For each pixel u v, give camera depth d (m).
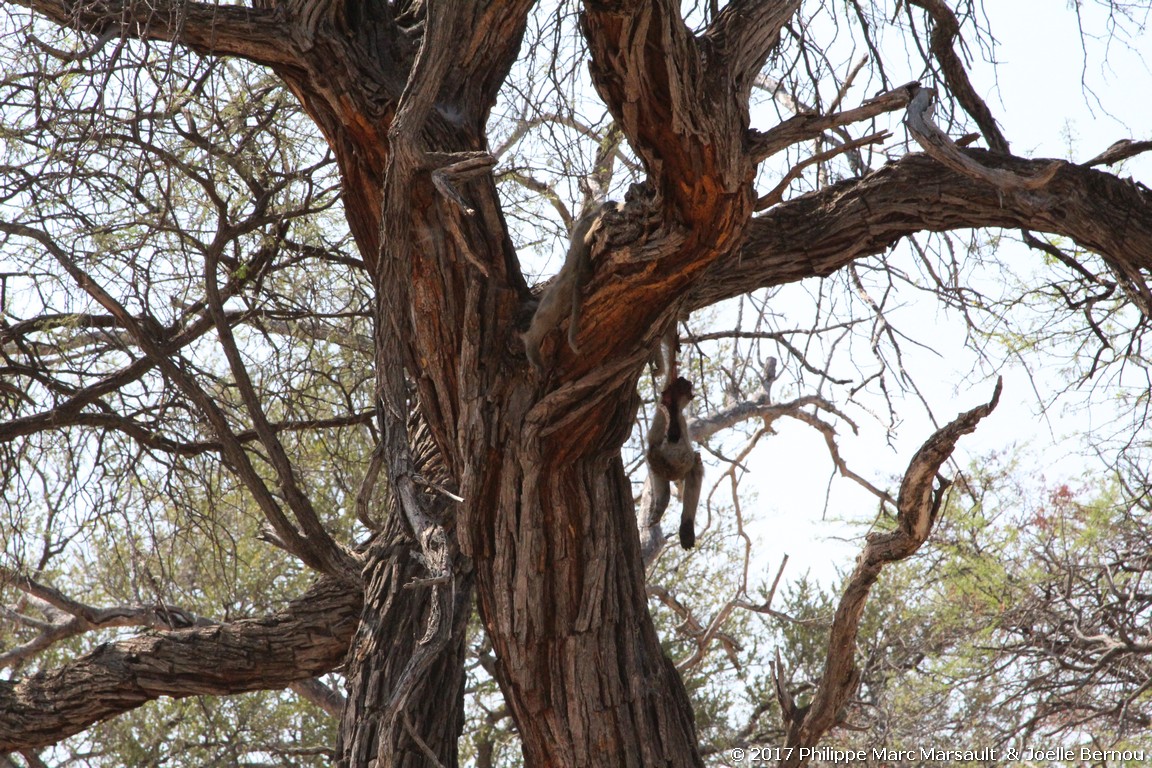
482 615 13.49
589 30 9.76
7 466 19.55
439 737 15.19
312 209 18.94
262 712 30.31
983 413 12.16
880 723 26.41
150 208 17.30
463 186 12.34
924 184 14.73
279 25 12.55
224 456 20.27
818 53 16.34
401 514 13.36
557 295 11.75
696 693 32.62
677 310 11.92
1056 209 14.39
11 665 28.50
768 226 15.34
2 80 15.91
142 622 23.98
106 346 20.58
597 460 13.08
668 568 33.50
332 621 17.45
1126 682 24.98
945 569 28.09
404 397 12.24
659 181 10.47
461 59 13.28
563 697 12.91
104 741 29.55
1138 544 26.19
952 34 16.47
